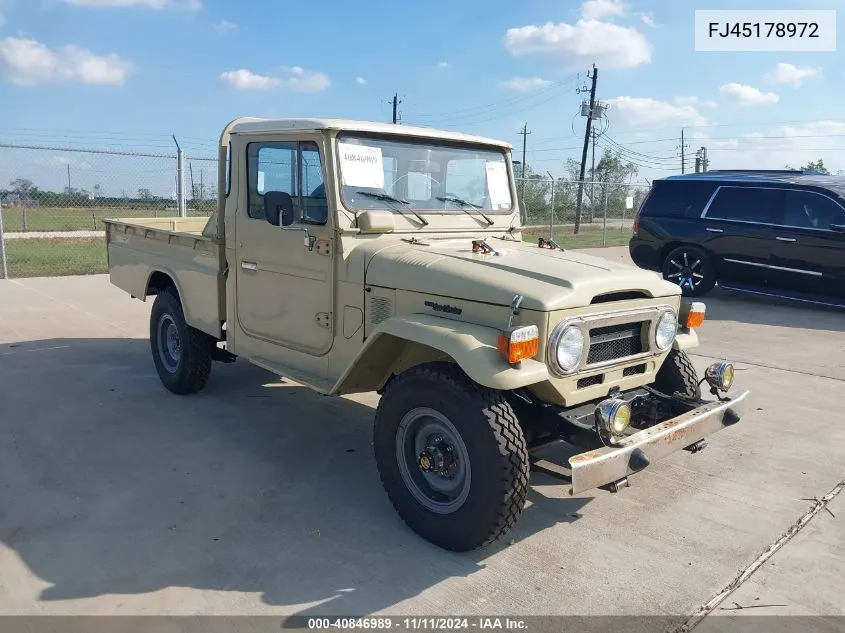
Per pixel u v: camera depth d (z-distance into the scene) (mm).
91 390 5852
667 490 4215
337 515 3787
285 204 4055
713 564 3381
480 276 3479
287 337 4477
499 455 3143
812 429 5316
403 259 3789
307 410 5496
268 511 3814
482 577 3225
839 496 4160
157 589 3066
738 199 10883
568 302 3297
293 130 4164
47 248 16750
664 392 4383
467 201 4715
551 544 3547
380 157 4188
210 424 5129
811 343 8281
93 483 4109
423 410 3432
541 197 24078
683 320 4340
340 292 4062
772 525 3789
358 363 3783
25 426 4992
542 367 3189
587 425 3404
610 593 3117
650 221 11805
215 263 5035
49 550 3361
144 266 6055
